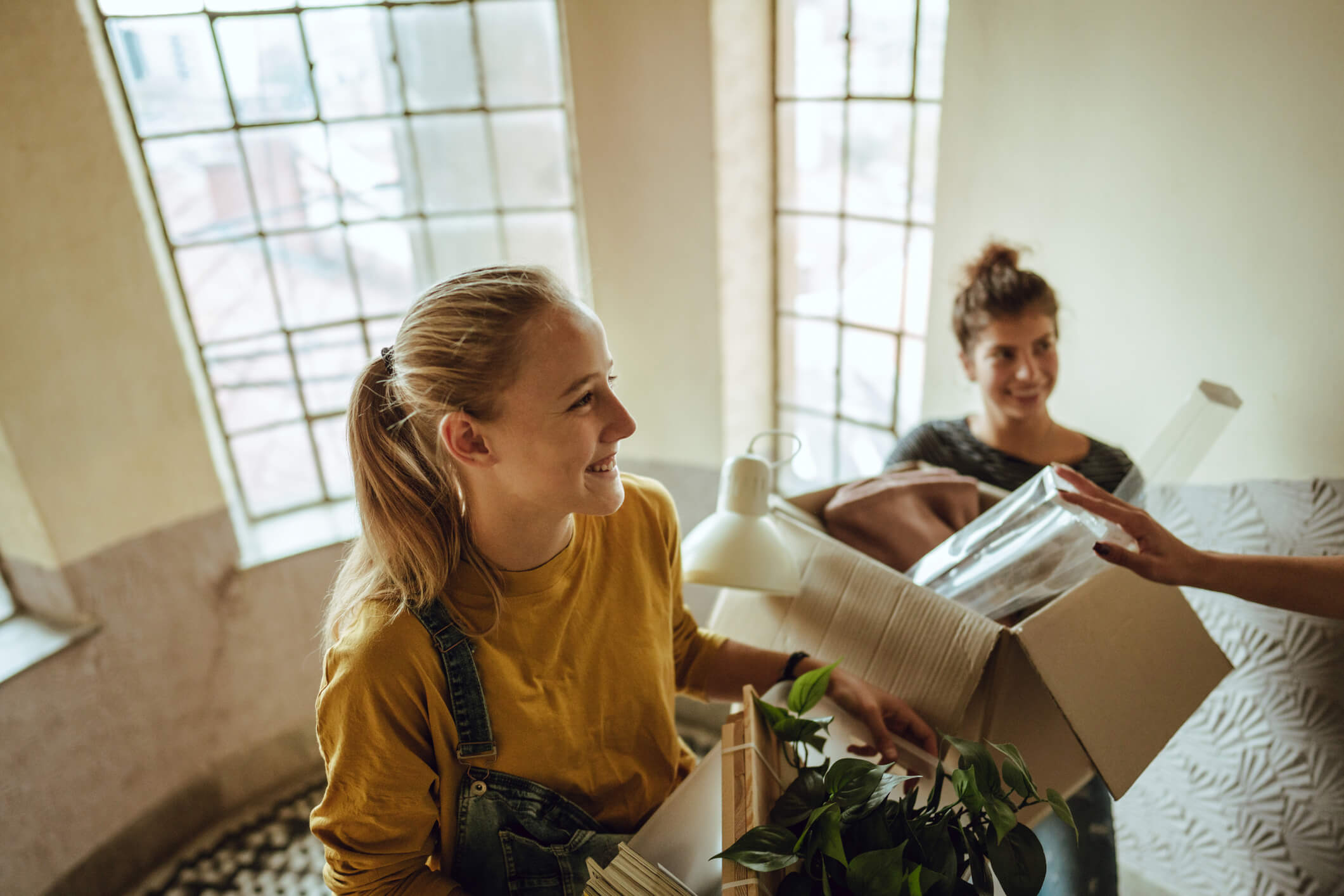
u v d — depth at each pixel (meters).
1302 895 1.68
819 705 1.18
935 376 2.11
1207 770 1.80
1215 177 1.49
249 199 2.36
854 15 2.15
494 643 0.98
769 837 0.86
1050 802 0.89
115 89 2.13
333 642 0.99
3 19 1.90
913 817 0.92
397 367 0.92
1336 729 1.54
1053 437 1.65
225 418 2.52
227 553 2.44
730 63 2.25
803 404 2.72
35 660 2.08
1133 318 1.68
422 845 1.01
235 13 2.20
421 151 2.47
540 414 0.89
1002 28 1.73
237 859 2.44
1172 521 1.71
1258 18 1.38
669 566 1.19
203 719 2.47
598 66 2.37
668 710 1.18
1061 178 1.72
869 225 2.33
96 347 2.13
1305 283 1.42
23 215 1.98
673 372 2.64
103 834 2.27
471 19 2.36
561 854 1.05
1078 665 1.07
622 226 2.52
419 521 0.94
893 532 1.36
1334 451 1.44
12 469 2.05
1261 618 1.61
